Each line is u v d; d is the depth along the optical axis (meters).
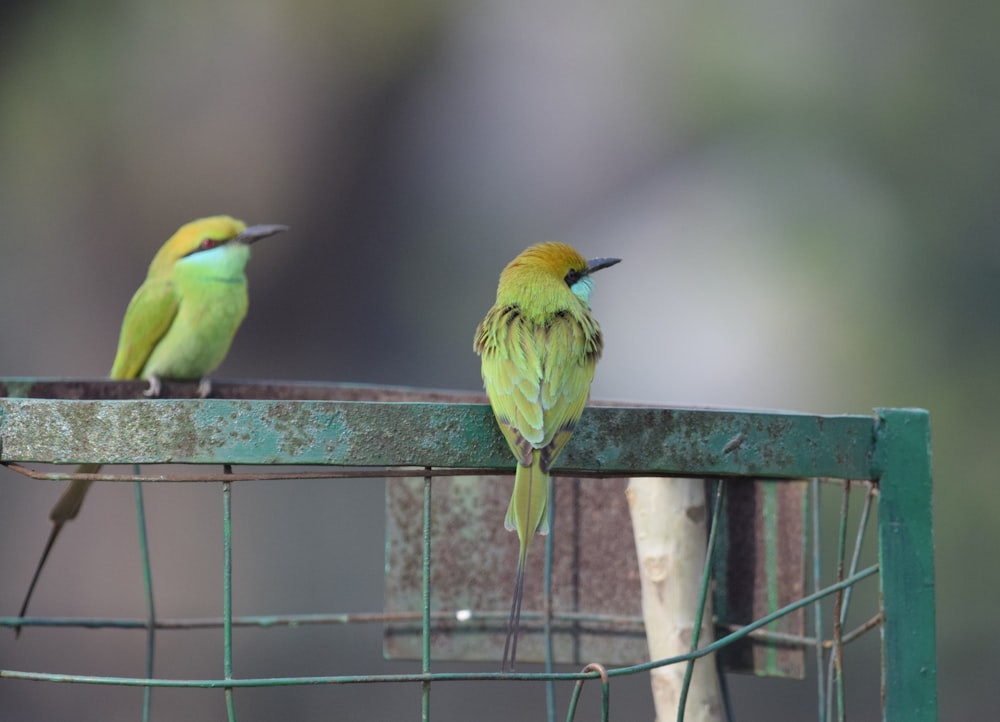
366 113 15.81
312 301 16.09
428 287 16.16
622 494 6.13
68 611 13.34
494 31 15.75
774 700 12.35
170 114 15.25
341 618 6.18
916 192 14.71
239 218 15.71
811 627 7.23
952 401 14.02
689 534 5.57
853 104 14.95
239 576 13.55
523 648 6.18
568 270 5.62
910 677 4.57
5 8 14.74
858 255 14.69
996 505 13.12
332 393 6.49
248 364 15.99
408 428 4.04
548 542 6.10
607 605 6.11
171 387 7.43
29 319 15.02
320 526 13.80
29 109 14.89
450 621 6.20
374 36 15.56
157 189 15.34
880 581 4.61
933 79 14.69
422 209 16.12
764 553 5.69
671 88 15.43
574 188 15.91
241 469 10.05
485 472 4.29
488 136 15.98
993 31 14.56
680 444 4.25
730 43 15.26
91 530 13.62
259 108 15.44
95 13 14.95
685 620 5.53
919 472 4.62
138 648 13.08
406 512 6.25
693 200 15.27
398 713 12.35
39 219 15.02
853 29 14.95
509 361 4.64
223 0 15.18
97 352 15.20
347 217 16.02
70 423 3.95
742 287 14.87
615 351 15.11
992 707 12.32
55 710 12.60
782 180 14.97
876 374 14.26
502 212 16.06
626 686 11.66
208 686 3.97
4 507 13.63
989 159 14.71
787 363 14.55
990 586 12.78
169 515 13.72
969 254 14.55
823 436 4.43
